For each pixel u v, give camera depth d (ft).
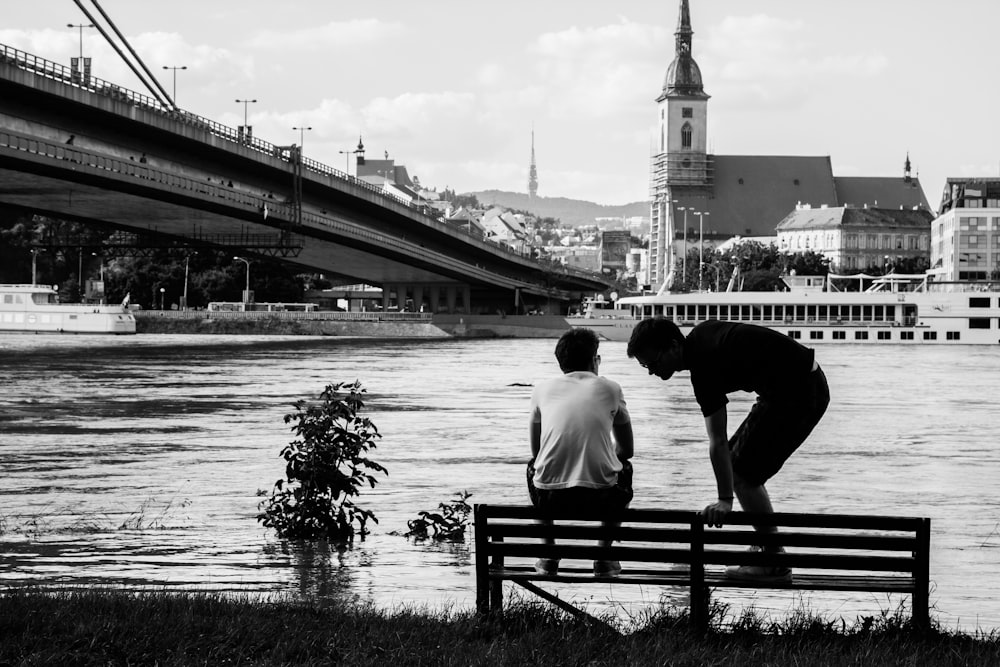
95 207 378.73
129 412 172.76
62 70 265.75
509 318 634.84
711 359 44.34
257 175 396.37
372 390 229.86
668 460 121.60
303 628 42.70
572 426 45.50
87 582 57.88
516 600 51.08
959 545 73.41
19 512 82.12
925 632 43.16
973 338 495.41
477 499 90.68
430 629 43.01
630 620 47.50
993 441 145.38
